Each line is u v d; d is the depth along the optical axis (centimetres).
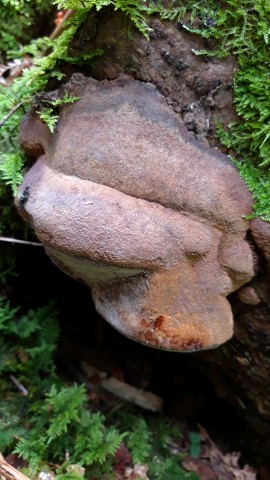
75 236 22
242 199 23
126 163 22
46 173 24
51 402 31
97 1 22
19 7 33
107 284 25
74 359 39
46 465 29
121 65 23
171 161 23
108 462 32
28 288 38
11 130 30
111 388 39
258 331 28
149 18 23
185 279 24
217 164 23
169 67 23
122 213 22
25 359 34
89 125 23
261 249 24
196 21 23
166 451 37
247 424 36
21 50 34
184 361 38
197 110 23
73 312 40
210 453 38
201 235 23
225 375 34
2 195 32
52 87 25
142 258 22
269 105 22
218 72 23
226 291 25
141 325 24
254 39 22
